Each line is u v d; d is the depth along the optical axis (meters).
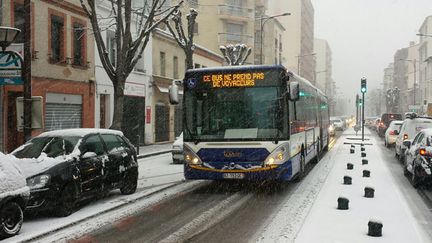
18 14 19.33
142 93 30.92
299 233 7.73
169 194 12.00
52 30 21.72
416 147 13.42
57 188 8.86
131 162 11.80
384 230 7.95
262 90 11.65
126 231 8.12
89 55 24.70
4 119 18.64
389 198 10.95
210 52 44.25
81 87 24.00
